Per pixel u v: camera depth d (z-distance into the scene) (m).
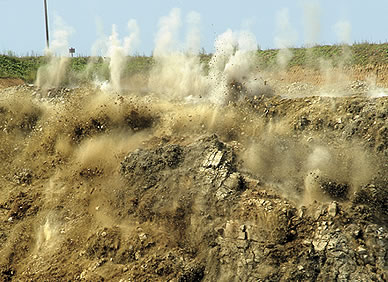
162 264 12.97
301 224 12.88
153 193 14.68
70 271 13.86
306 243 12.49
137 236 13.83
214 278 12.60
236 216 13.45
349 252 12.15
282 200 13.64
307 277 12.02
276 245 12.63
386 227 12.70
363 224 12.66
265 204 13.43
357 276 11.80
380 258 12.06
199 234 13.45
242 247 12.72
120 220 14.65
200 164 14.90
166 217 14.10
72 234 14.95
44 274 14.04
